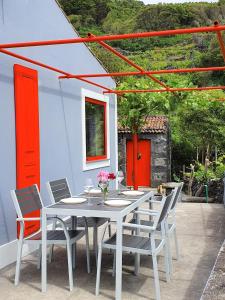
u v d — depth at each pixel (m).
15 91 5.00
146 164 14.82
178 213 8.12
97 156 8.38
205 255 5.11
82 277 4.32
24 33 5.28
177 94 8.87
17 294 3.83
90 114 7.98
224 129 14.29
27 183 5.27
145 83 8.98
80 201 4.31
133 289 3.95
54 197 4.98
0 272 4.47
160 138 14.64
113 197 4.74
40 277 4.31
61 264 4.77
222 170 13.48
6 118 4.81
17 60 5.09
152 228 3.65
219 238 6.01
